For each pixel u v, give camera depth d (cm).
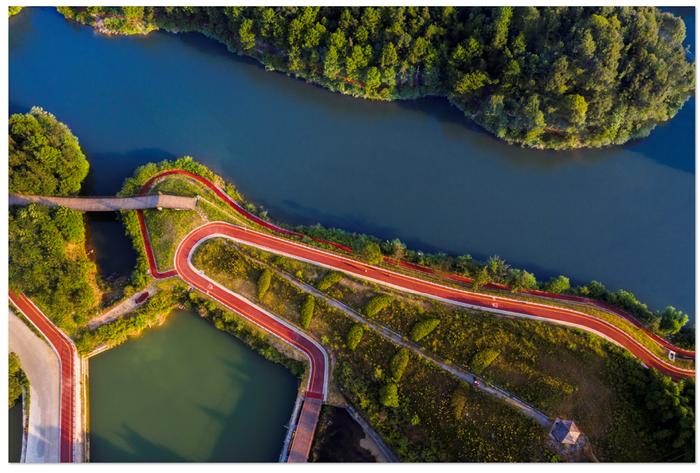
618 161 11856
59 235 10400
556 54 10788
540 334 9569
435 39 11656
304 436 9350
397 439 9188
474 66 11606
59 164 10825
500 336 9556
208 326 10412
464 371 9350
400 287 10425
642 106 11081
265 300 10362
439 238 11194
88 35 13150
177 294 10425
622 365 9288
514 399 9006
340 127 12400
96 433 9738
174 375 10144
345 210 11444
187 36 13200
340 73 12262
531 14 10806
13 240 10200
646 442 8575
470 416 8969
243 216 11162
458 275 10581
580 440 8506
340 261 10688
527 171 11919
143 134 12100
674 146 11875
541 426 8675
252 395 9988
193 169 11481
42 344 10006
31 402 9656
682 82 11112
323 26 11731
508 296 10306
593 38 10538
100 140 11994
